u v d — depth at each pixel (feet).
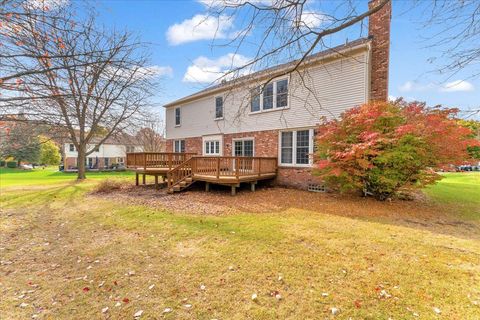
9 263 13.11
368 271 11.28
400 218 20.22
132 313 8.84
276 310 8.79
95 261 13.16
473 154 24.27
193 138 54.90
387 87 29.68
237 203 26.61
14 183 49.52
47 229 19.02
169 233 17.15
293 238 15.49
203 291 10.08
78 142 57.67
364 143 22.94
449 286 10.01
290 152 36.86
